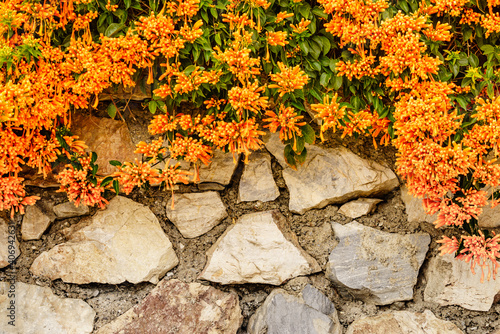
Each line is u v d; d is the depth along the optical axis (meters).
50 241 2.40
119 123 2.43
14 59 2.22
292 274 2.42
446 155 2.23
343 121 2.32
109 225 2.41
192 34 2.25
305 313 2.39
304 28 2.30
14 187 2.26
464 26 2.34
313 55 2.33
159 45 2.24
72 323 2.36
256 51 2.33
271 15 2.30
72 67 2.26
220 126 2.28
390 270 2.42
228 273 2.41
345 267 2.42
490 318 2.42
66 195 2.42
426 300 2.43
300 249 2.43
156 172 2.29
